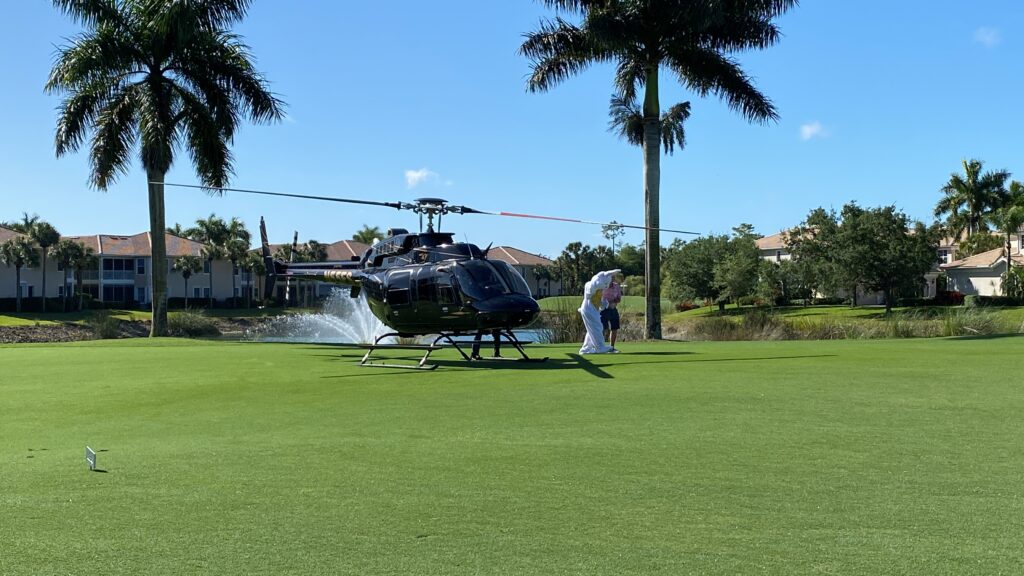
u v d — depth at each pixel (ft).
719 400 29.76
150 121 90.58
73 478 19.02
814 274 190.49
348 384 37.73
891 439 22.13
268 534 14.37
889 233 162.91
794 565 12.32
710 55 84.79
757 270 217.56
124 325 196.95
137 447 23.09
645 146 84.69
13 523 15.25
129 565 12.82
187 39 89.20
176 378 41.01
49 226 232.73
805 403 28.73
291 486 17.92
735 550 13.07
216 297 292.20
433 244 52.11
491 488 17.44
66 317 210.59
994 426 23.94
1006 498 15.94
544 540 13.79
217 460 20.92
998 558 12.47
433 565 12.64
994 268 209.77
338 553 13.29
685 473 18.49
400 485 17.84
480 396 32.37
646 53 83.41
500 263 49.26
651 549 13.21
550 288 336.90
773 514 15.08
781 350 53.01
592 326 55.01
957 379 34.96
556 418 26.55
